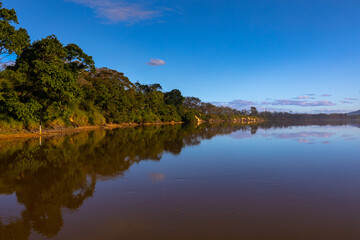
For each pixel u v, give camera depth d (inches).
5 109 912.9
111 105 1995.6
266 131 1510.8
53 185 328.2
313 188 300.2
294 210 230.1
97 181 345.7
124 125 2213.3
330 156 539.2
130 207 243.9
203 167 435.5
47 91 1013.2
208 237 180.5
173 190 299.3
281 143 807.1
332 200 256.5
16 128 999.6
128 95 2498.8
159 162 484.4
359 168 416.5
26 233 194.7
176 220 211.0
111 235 187.6
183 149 670.5
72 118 1558.8
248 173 386.0
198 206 243.4
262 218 212.7
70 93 1055.6
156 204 251.1
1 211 241.0
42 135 1049.5
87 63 1408.7
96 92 1823.3
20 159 512.4
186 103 5644.7
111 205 251.0
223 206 242.4
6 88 920.3
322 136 1079.0
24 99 1020.5
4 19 873.5
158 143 813.9
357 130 1552.7
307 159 505.4
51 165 454.9
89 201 264.1
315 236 180.7
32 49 1052.5
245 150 646.5
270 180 341.4
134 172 398.9
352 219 209.0
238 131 1512.1
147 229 195.6
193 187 311.1
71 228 201.2
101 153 592.7
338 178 349.1
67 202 262.7
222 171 402.6
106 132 1302.9
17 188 316.5
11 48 883.4
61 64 1166.3
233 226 198.1
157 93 3686.0
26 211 240.4
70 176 374.3
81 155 562.6
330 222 203.9
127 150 645.9
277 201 255.1
